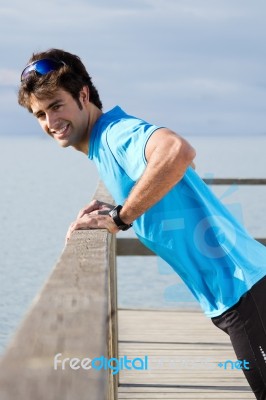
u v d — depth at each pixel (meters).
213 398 3.29
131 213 2.05
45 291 1.30
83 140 2.19
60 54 2.12
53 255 22.77
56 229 30.86
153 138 1.92
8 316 11.99
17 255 22.61
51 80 2.07
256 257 2.12
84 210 2.27
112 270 3.08
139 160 1.96
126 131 1.98
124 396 3.31
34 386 0.82
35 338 1.00
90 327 1.05
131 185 2.08
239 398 3.29
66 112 2.11
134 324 4.89
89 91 2.17
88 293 1.28
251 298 2.06
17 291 15.49
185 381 3.53
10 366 0.87
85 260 1.63
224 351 4.14
